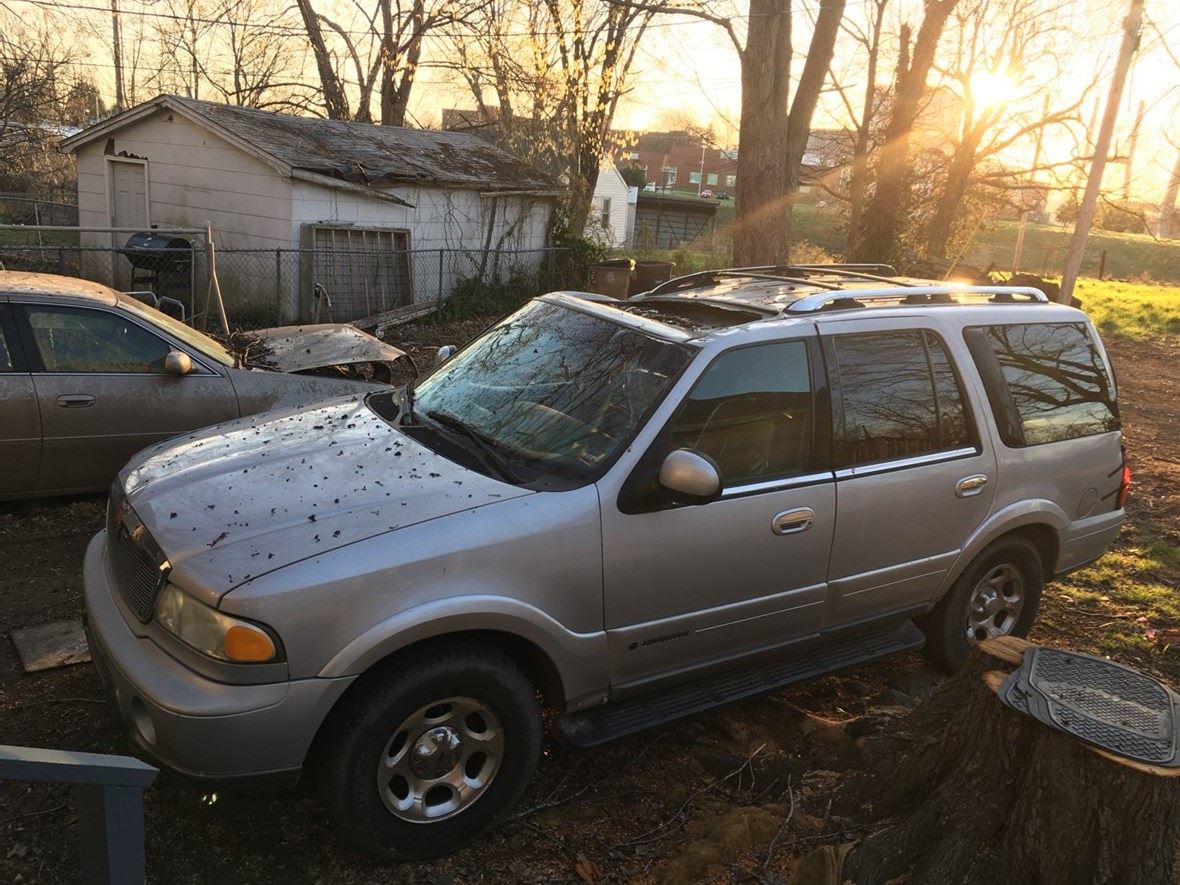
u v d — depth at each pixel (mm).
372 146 16344
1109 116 13703
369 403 4117
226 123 14117
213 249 11359
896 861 2773
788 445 3658
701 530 3381
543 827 3285
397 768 2883
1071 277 14328
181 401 5812
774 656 3822
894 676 4656
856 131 26234
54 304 5547
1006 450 4348
